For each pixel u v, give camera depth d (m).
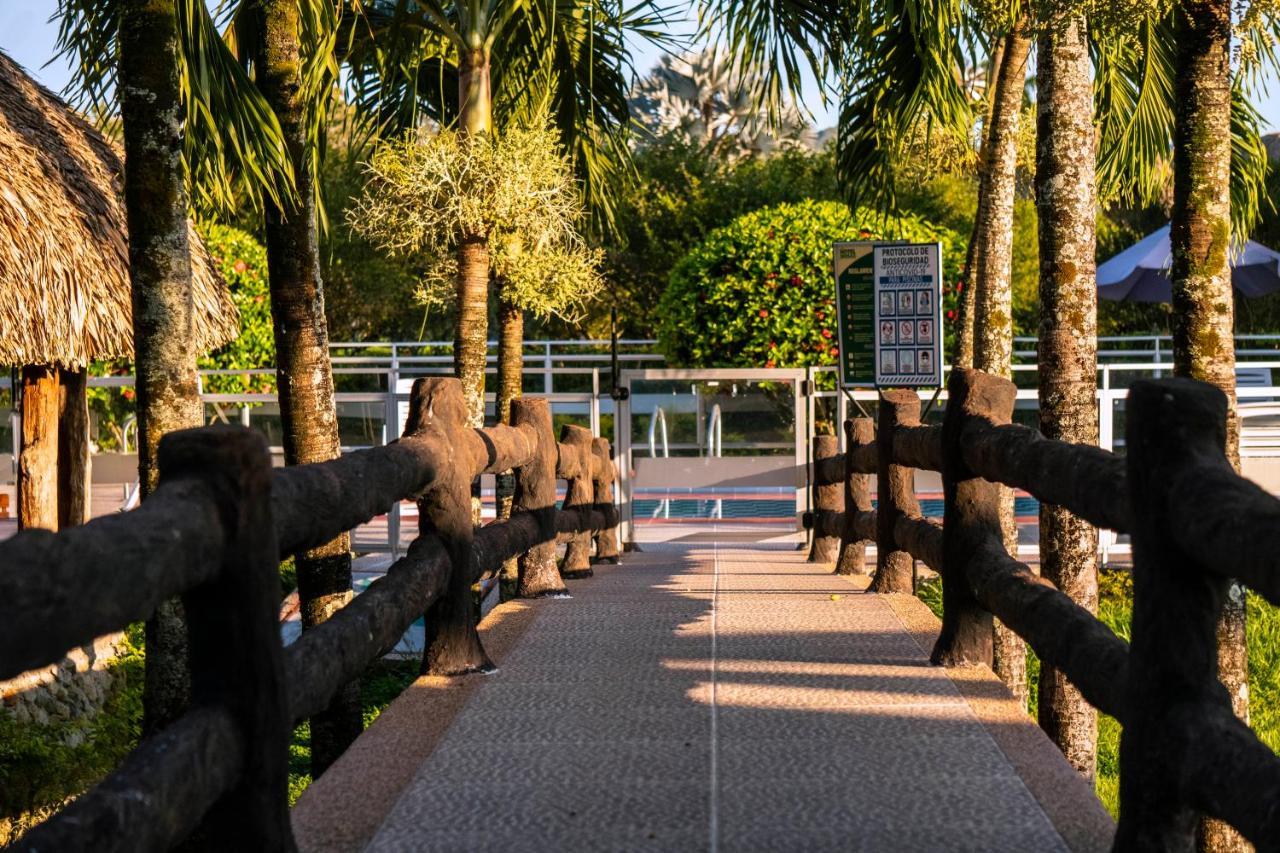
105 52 6.09
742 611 5.89
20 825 7.41
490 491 14.01
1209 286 5.46
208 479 2.12
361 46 10.10
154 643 4.46
